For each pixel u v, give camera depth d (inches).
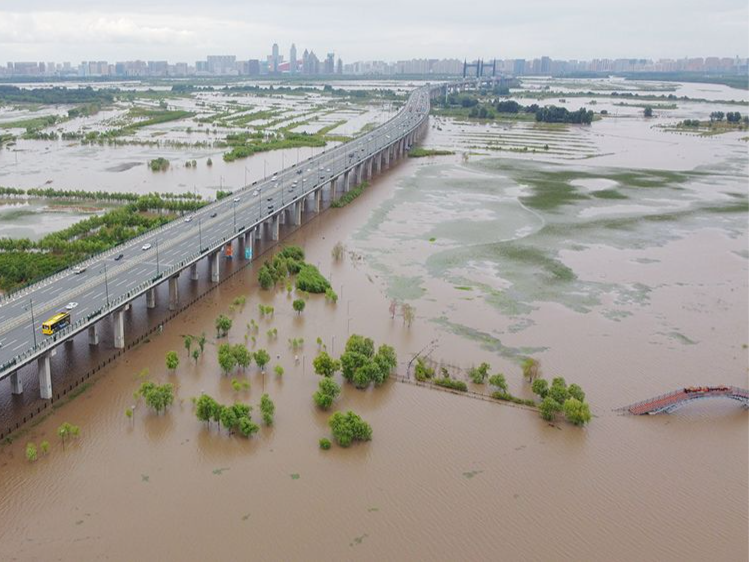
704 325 6259.8
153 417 4493.1
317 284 6791.3
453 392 4923.7
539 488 3917.3
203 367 5177.2
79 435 4256.9
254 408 4613.7
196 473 3944.4
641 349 5723.4
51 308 5319.9
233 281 7066.9
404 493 3836.1
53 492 3735.2
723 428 4557.1
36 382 4872.0
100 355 5295.3
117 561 3280.0
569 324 6190.9
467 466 4094.5
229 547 3393.2
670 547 3501.5
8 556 3289.9
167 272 6077.8
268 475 3949.3
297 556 3353.8
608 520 3681.1
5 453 4055.1
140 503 3676.2
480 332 5969.5
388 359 5182.1
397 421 4544.8
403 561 3353.8
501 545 3481.8
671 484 3981.3
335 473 3988.7
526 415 4655.5
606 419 4633.4
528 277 7406.5
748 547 3508.9
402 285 7066.9
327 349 5546.3
